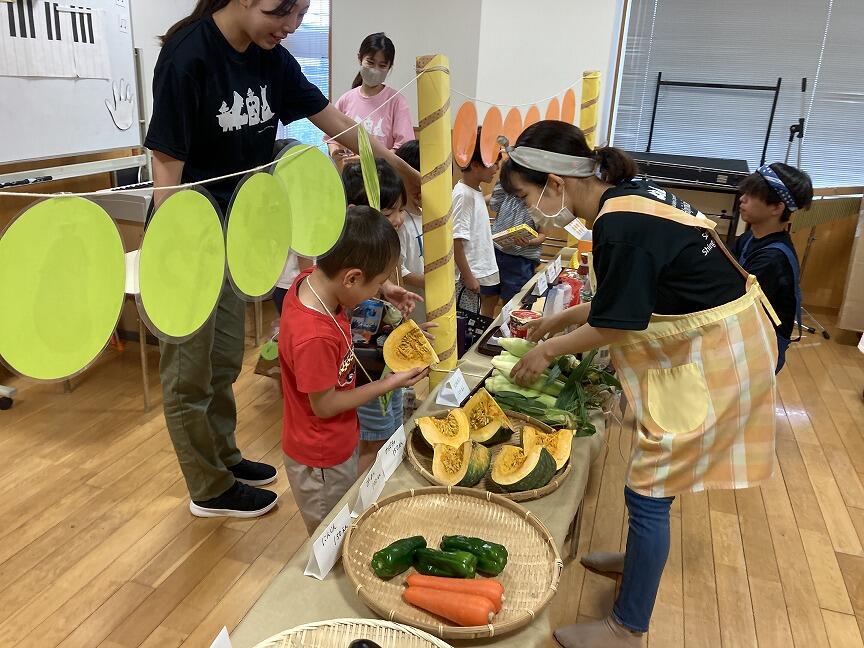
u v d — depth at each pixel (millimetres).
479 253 2926
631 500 1508
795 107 4781
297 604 1090
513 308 2420
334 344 1428
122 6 3246
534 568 1186
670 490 1445
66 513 2236
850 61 4562
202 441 2068
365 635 979
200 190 980
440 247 1830
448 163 1763
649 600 1551
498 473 1444
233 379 2201
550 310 2254
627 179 1436
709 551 2234
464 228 2803
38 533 2133
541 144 1472
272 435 2814
